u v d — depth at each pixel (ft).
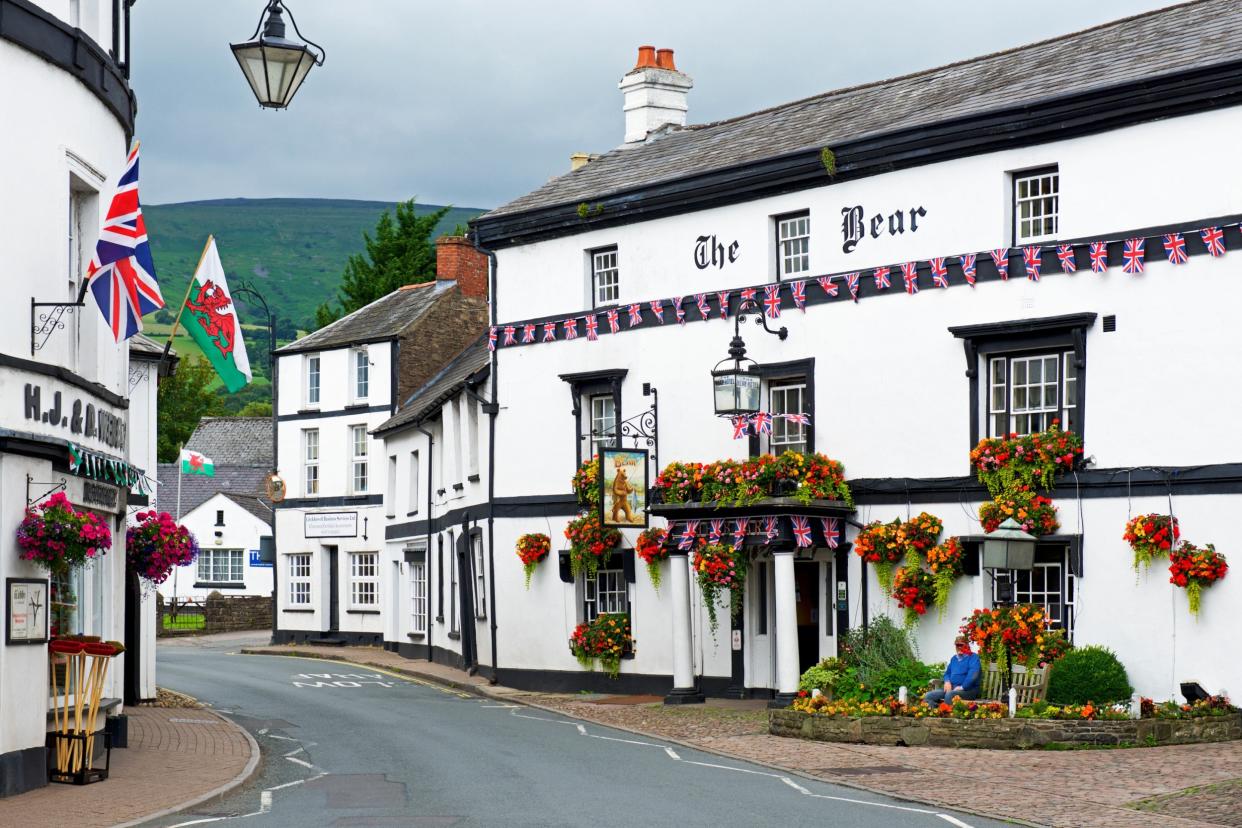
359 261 220.23
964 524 75.87
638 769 57.57
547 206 97.76
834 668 74.79
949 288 77.30
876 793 50.93
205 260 67.26
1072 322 72.02
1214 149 68.18
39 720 52.70
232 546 212.23
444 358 148.97
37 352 53.88
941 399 77.41
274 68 48.65
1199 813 45.55
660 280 91.66
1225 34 71.56
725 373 79.46
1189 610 67.67
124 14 67.26
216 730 72.74
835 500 79.97
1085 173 72.54
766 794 50.39
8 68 52.42
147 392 88.79
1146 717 62.28
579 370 96.22
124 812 47.37
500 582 101.86
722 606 88.02
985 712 63.21
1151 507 69.21
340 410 150.82
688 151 97.35
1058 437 72.02
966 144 76.59
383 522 145.79
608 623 93.61
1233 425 67.10
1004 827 43.96
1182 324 68.95
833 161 81.76
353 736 71.46
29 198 53.57
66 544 51.80
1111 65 74.59
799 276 85.10
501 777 55.47
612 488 86.12
